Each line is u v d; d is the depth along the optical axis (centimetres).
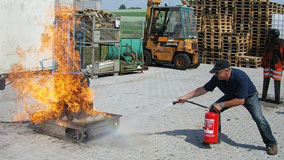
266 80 923
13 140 560
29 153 507
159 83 1175
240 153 537
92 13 1202
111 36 1248
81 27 1163
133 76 1316
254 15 1830
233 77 514
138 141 576
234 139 605
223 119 739
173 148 549
